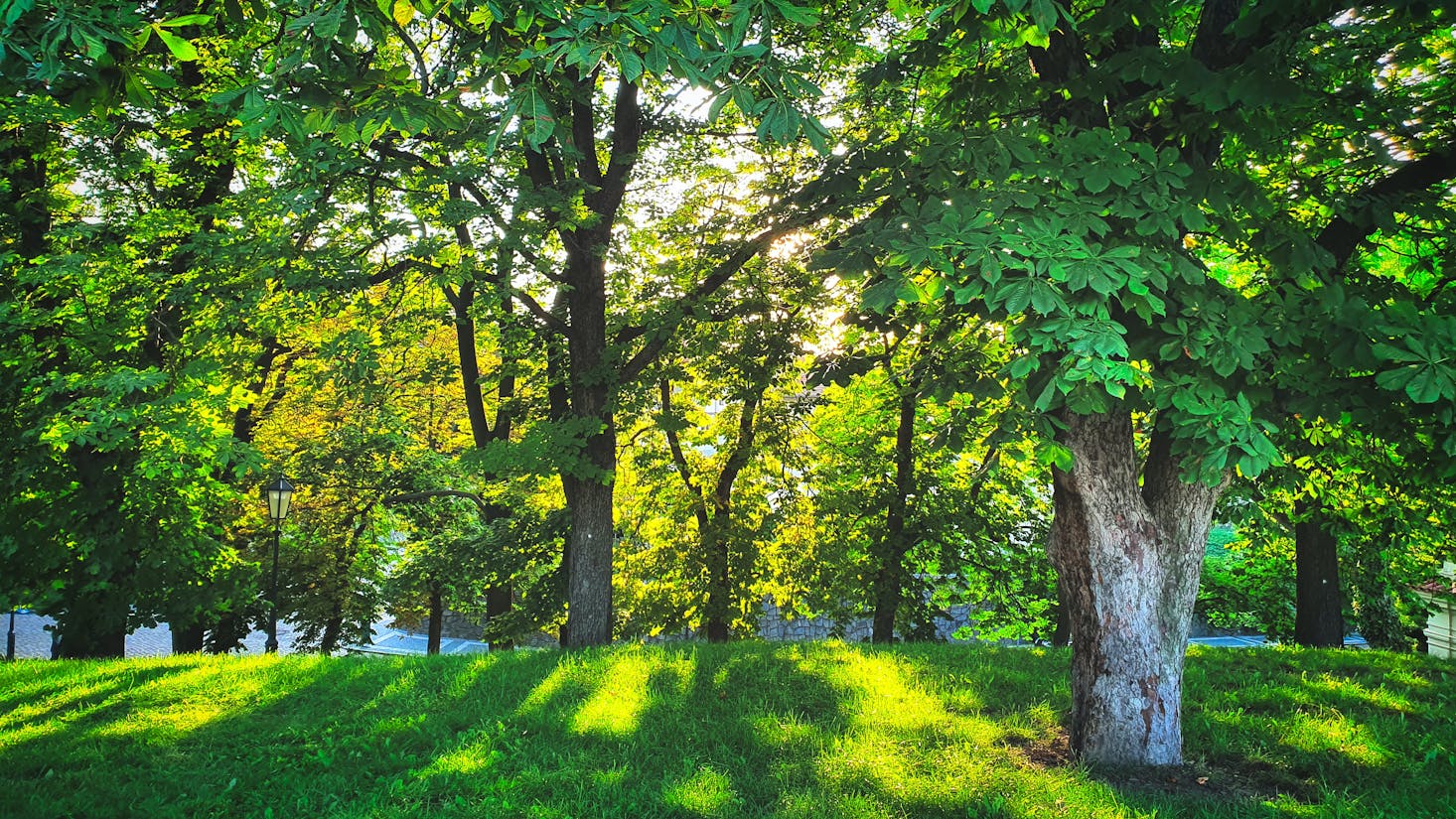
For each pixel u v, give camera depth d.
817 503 18.58
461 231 12.23
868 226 5.62
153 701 8.38
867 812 5.65
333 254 10.52
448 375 16.50
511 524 15.77
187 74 12.66
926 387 6.23
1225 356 4.88
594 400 12.29
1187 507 6.69
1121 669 6.56
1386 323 5.00
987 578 19.06
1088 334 4.41
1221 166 5.83
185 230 11.88
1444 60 8.10
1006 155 5.30
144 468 11.34
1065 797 5.82
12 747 7.07
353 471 19.23
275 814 5.88
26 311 11.14
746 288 13.30
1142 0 5.51
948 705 7.86
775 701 7.91
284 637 29.36
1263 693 8.11
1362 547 14.53
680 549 18.25
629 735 7.14
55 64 3.85
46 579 12.74
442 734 7.32
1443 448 5.09
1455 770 6.23
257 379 14.83
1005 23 5.59
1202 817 5.54
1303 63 5.61
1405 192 6.28
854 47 10.91
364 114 4.41
